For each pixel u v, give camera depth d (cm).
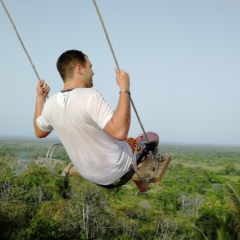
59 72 271
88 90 253
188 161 14950
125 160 279
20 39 319
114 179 281
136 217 5250
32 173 5850
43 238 3578
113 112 248
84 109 247
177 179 8919
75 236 4197
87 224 4325
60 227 3953
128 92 249
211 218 2075
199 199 6212
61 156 10675
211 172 10481
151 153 321
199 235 2106
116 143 268
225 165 13925
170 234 4488
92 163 267
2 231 3769
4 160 8644
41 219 3788
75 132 258
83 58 269
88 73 271
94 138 256
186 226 4762
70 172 318
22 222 4019
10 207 4212
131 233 4516
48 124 290
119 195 6825
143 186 317
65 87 268
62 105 260
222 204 5728
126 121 240
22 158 12744
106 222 4597
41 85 326
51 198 5253
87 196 4862
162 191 7006
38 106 320
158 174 306
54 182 5353
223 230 1941
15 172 7362
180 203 6300
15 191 5259
